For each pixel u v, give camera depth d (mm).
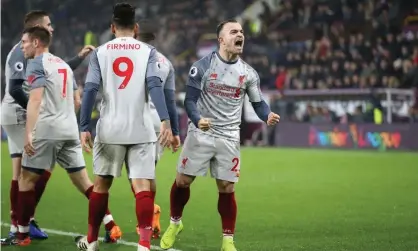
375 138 37812
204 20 57125
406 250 13375
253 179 26000
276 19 52844
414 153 35156
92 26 58906
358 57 43688
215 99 12664
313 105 41969
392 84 41000
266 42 50281
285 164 31062
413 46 43875
